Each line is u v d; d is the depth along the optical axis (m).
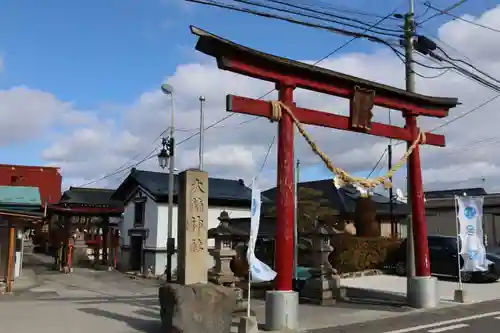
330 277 14.26
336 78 11.55
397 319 11.40
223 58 9.70
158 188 26.72
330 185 33.12
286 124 10.59
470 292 16.55
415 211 13.52
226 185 30.84
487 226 39.62
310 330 10.07
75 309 12.66
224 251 13.15
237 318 11.06
